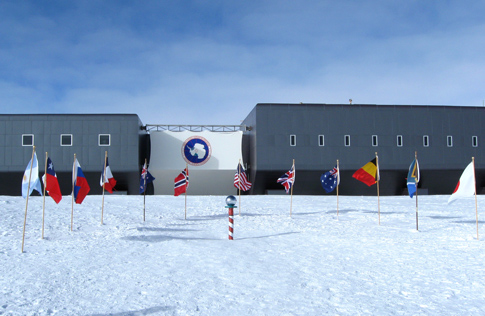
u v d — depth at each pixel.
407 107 44.03
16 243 13.35
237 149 45.00
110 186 18.50
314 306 6.84
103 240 14.12
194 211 23.56
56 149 40.91
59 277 8.78
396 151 43.56
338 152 43.06
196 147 44.44
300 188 43.47
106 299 7.18
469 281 8.51
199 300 7.15
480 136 44.75
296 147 42.62
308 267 9.87
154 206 25.56
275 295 7.48
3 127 40.69
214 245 13.16
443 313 6.48
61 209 22.48
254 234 15.85
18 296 7.33
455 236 15.29
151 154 43.91
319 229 17.38
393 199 34.38
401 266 9.99
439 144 44.09
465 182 15.12
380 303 7.01
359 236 15.32
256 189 43.84
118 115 41.59
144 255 11.40
